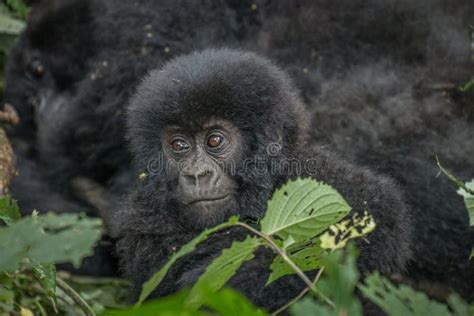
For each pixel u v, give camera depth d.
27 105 13.52
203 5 12.41
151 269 9.14
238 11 12.36
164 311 5.02
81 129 12.89
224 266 6.27
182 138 9.19
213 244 8.99
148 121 9.34
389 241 8.52
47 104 13.23
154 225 9.31
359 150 11.27
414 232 10.91
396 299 5.93
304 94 11.73
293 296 7.99
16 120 12.99
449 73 11.42
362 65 11.73
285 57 12.02
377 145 11.26
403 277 10.69
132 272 9.34
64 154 13.14
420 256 10.95
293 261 6.71
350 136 11.37
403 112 11.30
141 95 9.61
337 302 5.20
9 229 6.33
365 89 11.52
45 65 13.23
